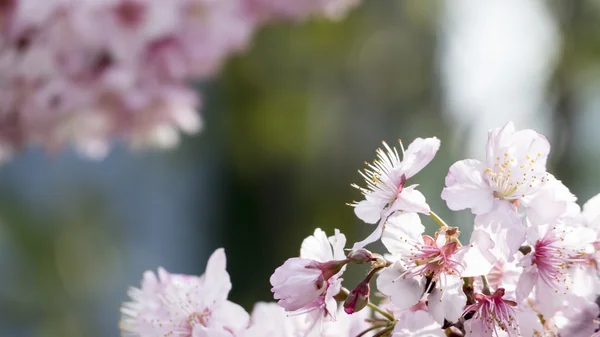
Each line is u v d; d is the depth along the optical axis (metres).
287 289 2.21
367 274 2.25
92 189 12.59
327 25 14.93
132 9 4.76
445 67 15.94
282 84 15.05
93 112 4.93
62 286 12.12
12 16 4.57
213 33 5.14
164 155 13.62
